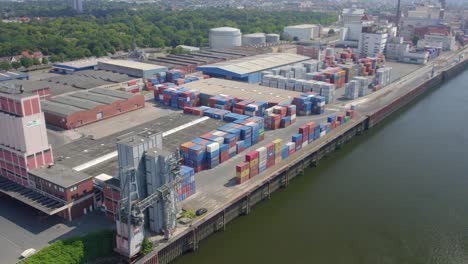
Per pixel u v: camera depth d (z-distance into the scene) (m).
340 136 131.25
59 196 80.38
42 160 88.31
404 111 174.62
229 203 86.31
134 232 69.62
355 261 76.38
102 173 89.81
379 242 82.31
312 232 85.06
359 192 102.19
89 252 70.50
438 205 96.25
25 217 81.56
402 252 79.50
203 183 95.38
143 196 75.12
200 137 109.38
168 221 73.88
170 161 73.06
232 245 80.31
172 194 74.94
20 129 83.69
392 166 117.75
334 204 96.25
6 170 91.12
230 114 132.50
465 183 107.06
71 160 97.56
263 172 101.81
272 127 133.50
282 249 79.25
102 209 84.06
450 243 82.44
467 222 89.69
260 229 85.75
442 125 155.38
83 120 134.12
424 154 126.81
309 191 102.62
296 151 116.12
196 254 77.50
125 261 71.12
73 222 79.56
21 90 86.00
